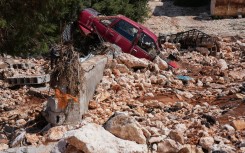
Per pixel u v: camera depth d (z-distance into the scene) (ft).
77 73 28.71
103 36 54.13
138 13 97.14
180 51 68.13
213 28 101.65
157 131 26.89
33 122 32.12
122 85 41.39
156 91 41.57
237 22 108.58
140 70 49.37
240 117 31.32
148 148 24.67
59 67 28.48
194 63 61.16
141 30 54.34
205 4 135.64
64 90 28.58
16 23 41.37
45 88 44.52
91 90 35.76
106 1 85.20
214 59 63.62
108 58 46.34
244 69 56.85
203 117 31.37
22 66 55.06
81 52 54.70
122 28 54.24
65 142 23.36
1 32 41.91
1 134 30.14
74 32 56.18
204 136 26.71
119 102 36.06
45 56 62.80
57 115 28.91
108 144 22.45
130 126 24.02
